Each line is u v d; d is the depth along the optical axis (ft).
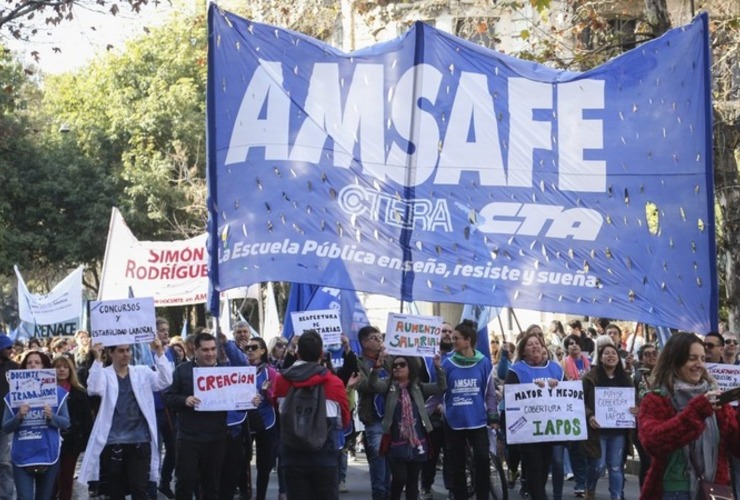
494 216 40.24
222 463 42.88
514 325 119.34
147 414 42.60
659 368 27.04
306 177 40.22
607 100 40.42
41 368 45.47
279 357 56.75
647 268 40.34
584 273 40.27
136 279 73.26
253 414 48.62
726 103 70.64
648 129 40.45
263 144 40.27
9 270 159.02
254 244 40.11
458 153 40.22
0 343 46.91
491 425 46.44
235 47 40.32
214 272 40.09
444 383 44.96
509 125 40.27
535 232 40.27
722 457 27.02
